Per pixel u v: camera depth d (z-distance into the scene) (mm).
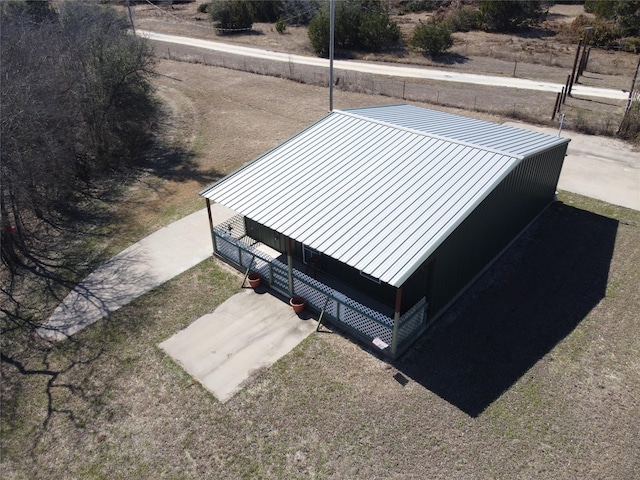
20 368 12305
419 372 11703
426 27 43594
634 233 16984
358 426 10516
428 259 11633
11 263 16328
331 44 21953
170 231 17797
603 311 13484
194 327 13305
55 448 10367
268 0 58906
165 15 63031
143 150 25281
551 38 47469
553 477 9430
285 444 10234
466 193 12469
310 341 12719
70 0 35188
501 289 14367
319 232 12312
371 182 13531
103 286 15094
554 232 17094
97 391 11570
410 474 9586
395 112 18672
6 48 18328
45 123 18219
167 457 10078
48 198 19281
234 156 24281
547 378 11484
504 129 17672
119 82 23203
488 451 9922
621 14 44844
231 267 15703
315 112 30297
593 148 23859
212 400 11203
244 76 38719
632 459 9711
